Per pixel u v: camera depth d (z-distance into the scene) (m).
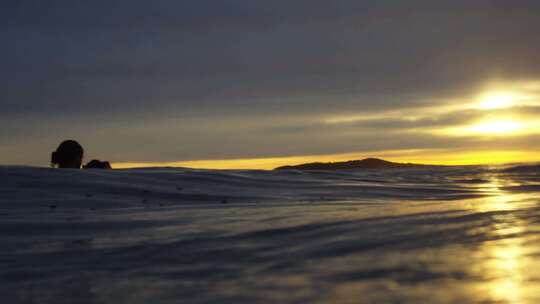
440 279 3.31
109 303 3.09
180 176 10.33
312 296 3.04
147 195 8.53
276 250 4.21
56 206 7.35
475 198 8.36
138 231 5.34
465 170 16.19
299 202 8.15
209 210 6.95
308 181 11.45
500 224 5.01
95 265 3.99
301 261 3.84
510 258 3.78
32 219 6.16
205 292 3.20
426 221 5.30
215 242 4.60
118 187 8.86
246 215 6.31
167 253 4.26
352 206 7.13
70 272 3.82
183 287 3.32
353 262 3.76
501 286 3.16
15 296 3.31
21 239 5.10
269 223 5.54
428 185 11.65
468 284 3.20
